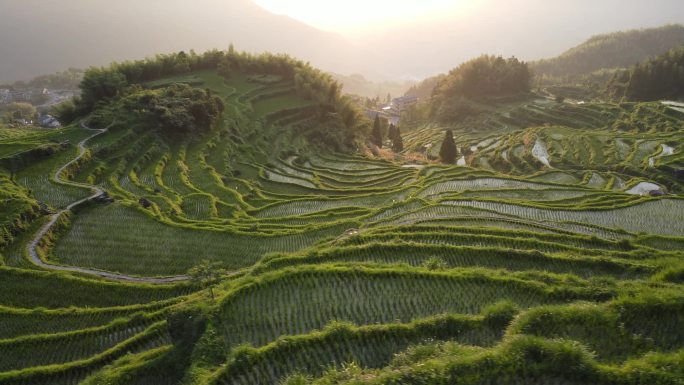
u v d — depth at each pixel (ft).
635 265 76.07
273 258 83.15
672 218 119.65
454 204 128.77
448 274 67.21
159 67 299.58
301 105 293.23
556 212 124.67
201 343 53.98
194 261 99.71
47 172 146.72
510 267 78.79
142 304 79.82
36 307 80.43
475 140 358.02
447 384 39.60
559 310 50.16
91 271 93.15
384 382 39.81
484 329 52.70
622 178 207.92
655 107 331.57
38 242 102.58
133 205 126.82
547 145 287.89
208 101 227.40
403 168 222.28
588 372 40.09
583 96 493.77
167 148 191.62
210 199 145.18
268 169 208.95
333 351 50.03
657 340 46.57
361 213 135.95
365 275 67.72
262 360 48.52
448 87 535.60
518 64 511.40
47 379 59.11
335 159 247.70
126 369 54.34
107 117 203.00
